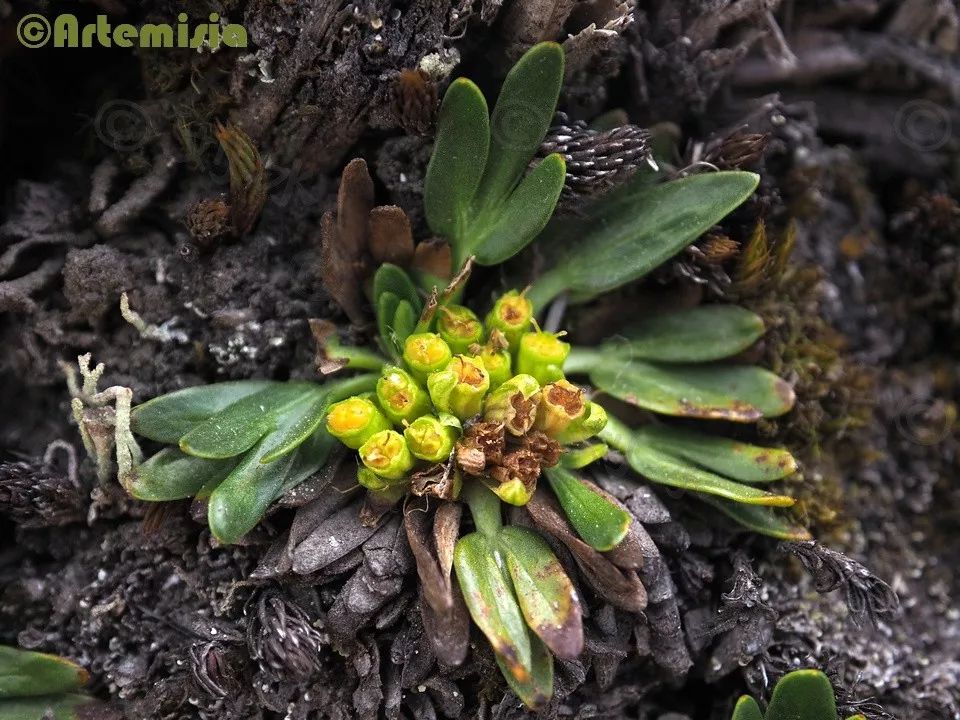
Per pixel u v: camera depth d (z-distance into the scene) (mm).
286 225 67
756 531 64
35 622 64
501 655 53
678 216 63
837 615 68
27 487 62
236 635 60
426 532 57
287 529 60
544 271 67
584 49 64
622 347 67
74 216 66
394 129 66
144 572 62
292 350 65
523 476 57
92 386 61
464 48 65
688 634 63
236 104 63
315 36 59
